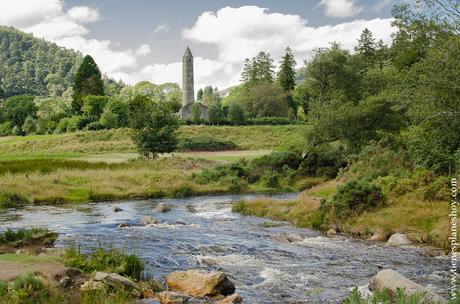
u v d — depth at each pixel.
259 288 12.49
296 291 12.22
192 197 39.03
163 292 11.13
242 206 30.05
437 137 26.14
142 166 50.91
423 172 24.06
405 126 47.19
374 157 33.41
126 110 108.94
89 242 18.58
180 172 46.69
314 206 25.88
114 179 40.88
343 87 66.88
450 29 27.34
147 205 33.12
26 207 31.33
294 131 99.81
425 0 27.83
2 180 37.00
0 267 11.56
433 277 13.41
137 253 16.67
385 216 21.19
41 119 120.69
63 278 11.11
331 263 15.38
